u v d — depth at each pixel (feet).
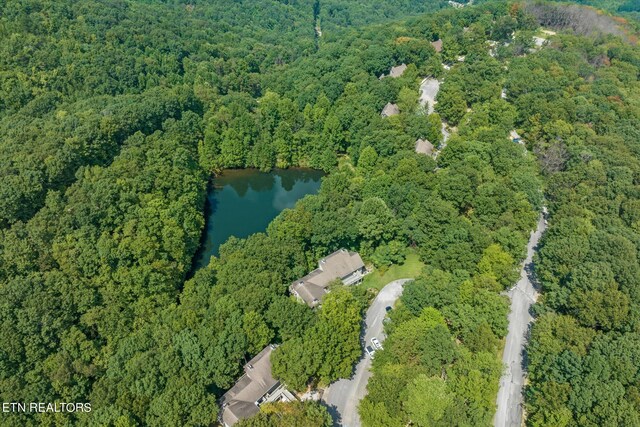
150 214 477.77
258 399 336.90
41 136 540.52
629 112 634.84
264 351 364.58
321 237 478.59
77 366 349.82
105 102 655.76
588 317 354.13
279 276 431.43
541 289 447.01
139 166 542.98
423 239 467.93
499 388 363.56
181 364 345.31
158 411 312.50
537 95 651.66
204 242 561.02
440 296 393.29
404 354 350.84
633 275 373.20
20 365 345.31
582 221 442.91
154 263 435.53
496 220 466.29
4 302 365.61
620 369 314.14
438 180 523.29
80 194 474.49
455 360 351.25
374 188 529.45
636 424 285.43
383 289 459.73
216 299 398.21
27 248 413.39
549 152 558.15
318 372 356.59
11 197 450.71
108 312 393.50
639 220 447.83
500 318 376.68
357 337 373.40
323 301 391.24
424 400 310.86
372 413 318.65
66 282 397.39
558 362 327.67
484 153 554.87
